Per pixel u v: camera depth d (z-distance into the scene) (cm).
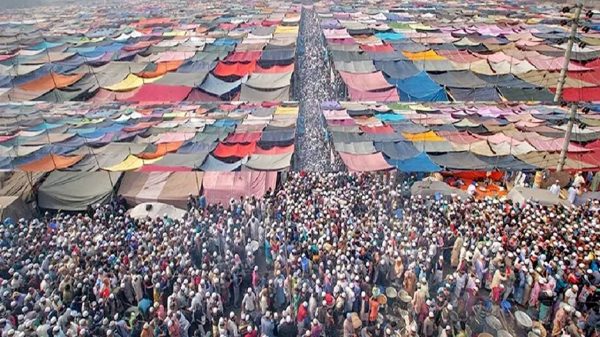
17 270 1856
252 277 1916
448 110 3316
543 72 4050
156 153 2689
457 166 2580
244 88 3991
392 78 4022
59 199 2559
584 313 1742
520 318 1766
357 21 6538
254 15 7644
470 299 1781
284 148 2728
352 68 4184
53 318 1545
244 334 1630
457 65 4212
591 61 4225
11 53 4953
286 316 1623
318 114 3631
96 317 1630
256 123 3047
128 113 3325
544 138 2827
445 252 2098
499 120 3100
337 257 1902
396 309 1822
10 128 3039
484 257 1961
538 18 6956
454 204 2358
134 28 6328
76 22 8012
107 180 2636
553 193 2488
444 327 1655
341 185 2595
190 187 2608
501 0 10519
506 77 4016
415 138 2830
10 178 2644
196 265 2028
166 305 1792
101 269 1802
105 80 4131
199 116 3216
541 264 1842
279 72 4238
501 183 2823
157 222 2233
